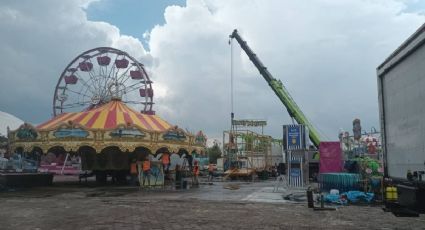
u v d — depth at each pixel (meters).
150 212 14.79
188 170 33.28
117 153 30.67
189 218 13.33
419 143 7.28
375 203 17.81
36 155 36.31
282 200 19.41
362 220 13.09
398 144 8.34
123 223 12.30
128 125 27.16
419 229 11.45
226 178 42.66
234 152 45.69
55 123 29.11
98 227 11.59
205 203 17.88
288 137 26.36
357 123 31.70
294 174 26.02
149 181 27.92
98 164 30.89
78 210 15.34
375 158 29.09
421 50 7.17
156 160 30.92
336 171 27.89
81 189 25.84
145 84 51.94
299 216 13.95
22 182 26.73
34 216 13.77
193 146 31.62
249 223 12.38
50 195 21.77
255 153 45.78
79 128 26.70
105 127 27.52
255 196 21.48
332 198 18.27
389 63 8.63
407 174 7.59
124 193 23.20
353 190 20.58
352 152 33.47
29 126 27.59
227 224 12.17
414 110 7.50
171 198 20.20
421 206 7.16
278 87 48.22
